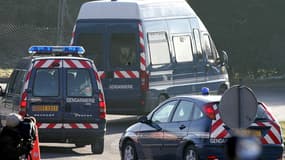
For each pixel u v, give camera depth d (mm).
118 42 48875
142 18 48750
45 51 38969
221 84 56219
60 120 36250
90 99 36625
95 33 49156
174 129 29781
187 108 29641
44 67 36625
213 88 55094
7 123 22031
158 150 30688
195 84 52969
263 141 28531
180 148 29250
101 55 49031
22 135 21938
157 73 49375
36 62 36594
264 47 104750
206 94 31547
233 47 103688
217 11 103062
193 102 29406
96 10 49312
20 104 36219
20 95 36750
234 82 97062
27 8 125188
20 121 22172
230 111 25797
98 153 37125
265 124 28703
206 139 28078
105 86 48875
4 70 101375
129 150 32656
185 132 29125
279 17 103938
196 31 53875
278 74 105750
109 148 39469
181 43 52031
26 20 123375
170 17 51344
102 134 36781
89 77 36844
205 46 54719
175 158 29625
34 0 127312
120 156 35156
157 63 49438
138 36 48406
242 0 103062
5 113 39000
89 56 49156
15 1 126500
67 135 36344
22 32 117812
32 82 36375
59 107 36281
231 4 102938
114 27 48812
